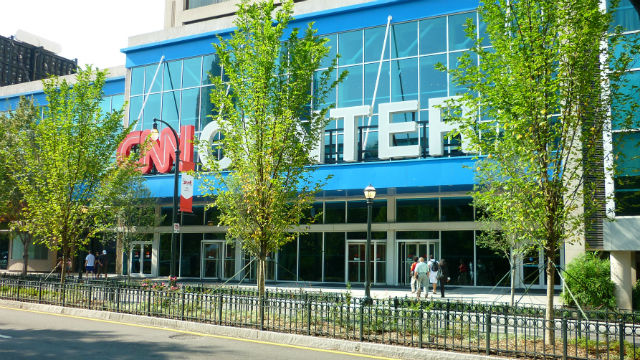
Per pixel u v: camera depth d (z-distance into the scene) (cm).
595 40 1095
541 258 2648
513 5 1141
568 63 1089
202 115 3338
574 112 1121
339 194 2936
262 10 1515
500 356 961
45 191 1934
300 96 1465
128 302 1527
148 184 3206
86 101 1969
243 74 1488
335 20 3020
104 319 1486
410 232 2927
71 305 1666
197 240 3475
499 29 1140
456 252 2816
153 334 1226
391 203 2975
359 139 2898
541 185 1114
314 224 3122
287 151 1485
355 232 3044
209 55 3384
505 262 2709
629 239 1736
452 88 2730
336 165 2752
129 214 2981
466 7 2747
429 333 1041
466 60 1187
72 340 1116
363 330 1157
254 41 1488
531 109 1085
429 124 2620
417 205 2927
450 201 2861
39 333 1205
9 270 4141
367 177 2691
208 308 1507
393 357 1005
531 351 977
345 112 2778
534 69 1085
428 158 2652
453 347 995
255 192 1448
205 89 3356
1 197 2823
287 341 1141
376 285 2902
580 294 1806
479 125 1179
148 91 3559
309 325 1146
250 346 1091
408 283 2900
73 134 1967
